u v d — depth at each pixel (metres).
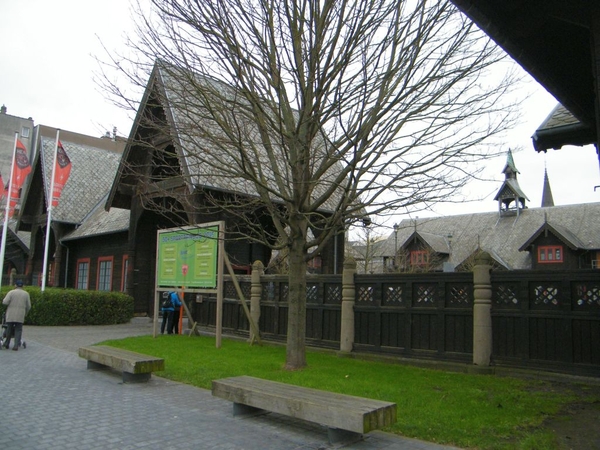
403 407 6.30
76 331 16.45
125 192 21.34
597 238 43.28
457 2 5.13
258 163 8.87
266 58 8.42
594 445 4.96
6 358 10.61
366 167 8.10
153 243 23.36
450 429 5.46
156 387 7.95
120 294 20.19
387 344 10.24
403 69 8.70
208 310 15.13
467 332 9.16
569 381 7.89
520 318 8.55
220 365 9.30
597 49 4.71
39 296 18.02
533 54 5.81
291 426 5.88
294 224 8.93
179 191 16.47
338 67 7.95
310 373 8.40
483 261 9.01
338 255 21.88
